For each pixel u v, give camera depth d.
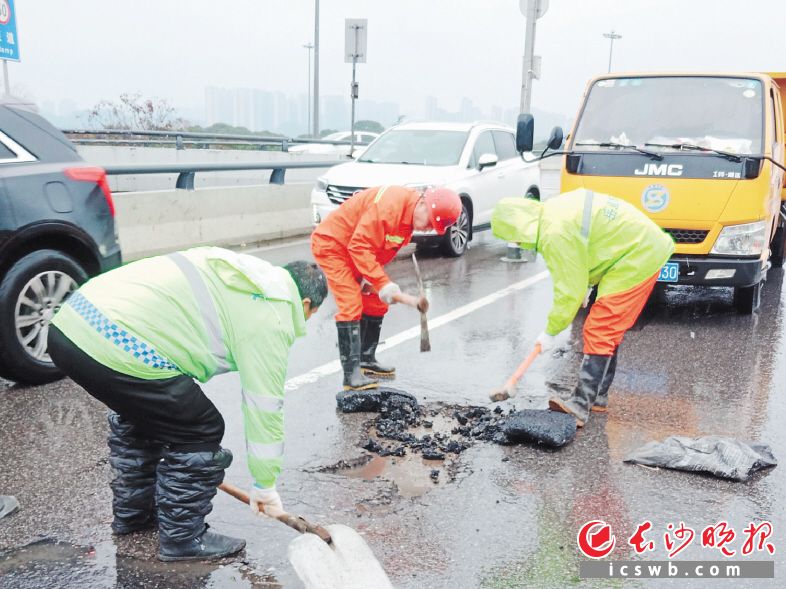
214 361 2.90
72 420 4.56
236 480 3.78
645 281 4.41
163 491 3.02
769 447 4.19
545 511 3.54
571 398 4.58
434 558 3.13
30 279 5.05
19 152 5.16
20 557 3.10
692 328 6.96
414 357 5.88
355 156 11.28
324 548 3.02
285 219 11.45
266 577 2.99
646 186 6.86
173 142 20.84
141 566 3.05
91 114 23.11
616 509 3.56
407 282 8.78
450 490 3.73
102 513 3.46
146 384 2.82
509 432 4.27
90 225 5.42
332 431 4.42
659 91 7.52
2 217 4.91
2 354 4.97
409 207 4.67
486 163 10.75
